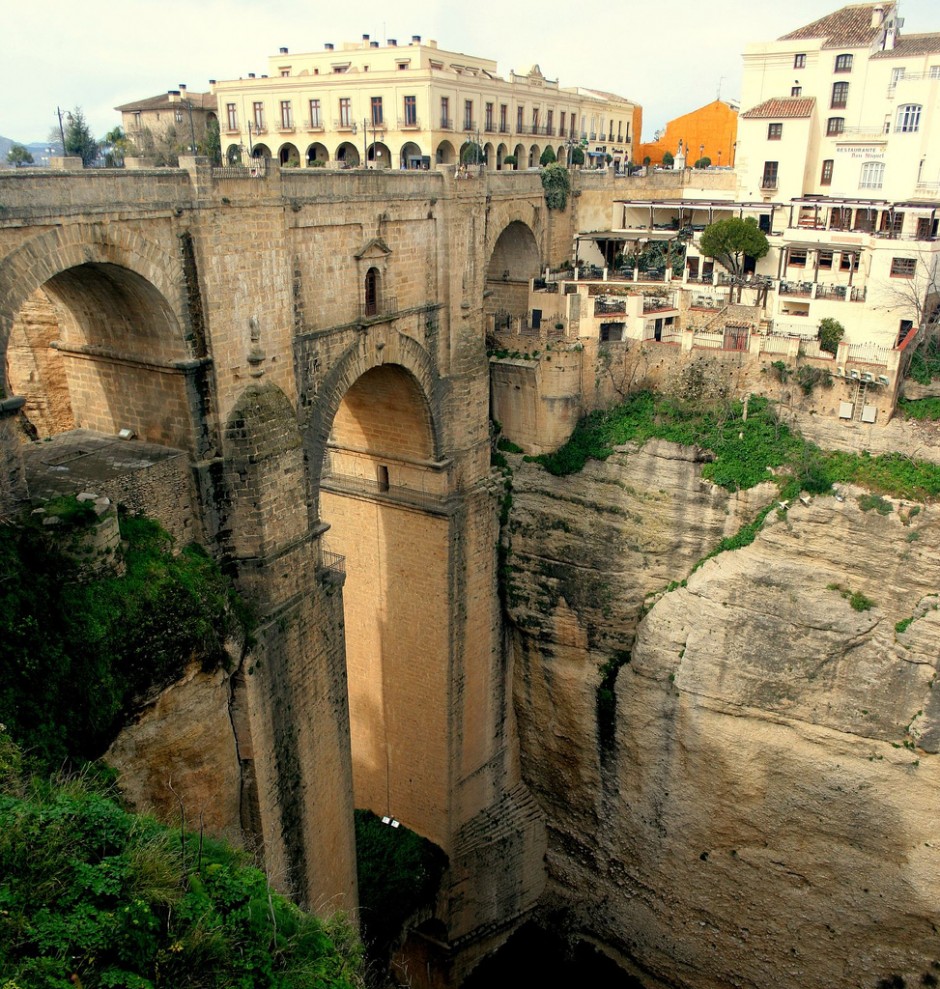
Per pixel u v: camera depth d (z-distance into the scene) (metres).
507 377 40.06
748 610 35.88
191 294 24.09
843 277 43.62
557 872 44.50
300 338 27.88
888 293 39.50
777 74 52.53
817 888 36.44
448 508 36.81
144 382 25.42
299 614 28.34
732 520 36.69
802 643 34.97
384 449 38.03
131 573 22.38
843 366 35.50
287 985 14.12
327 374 29.47
